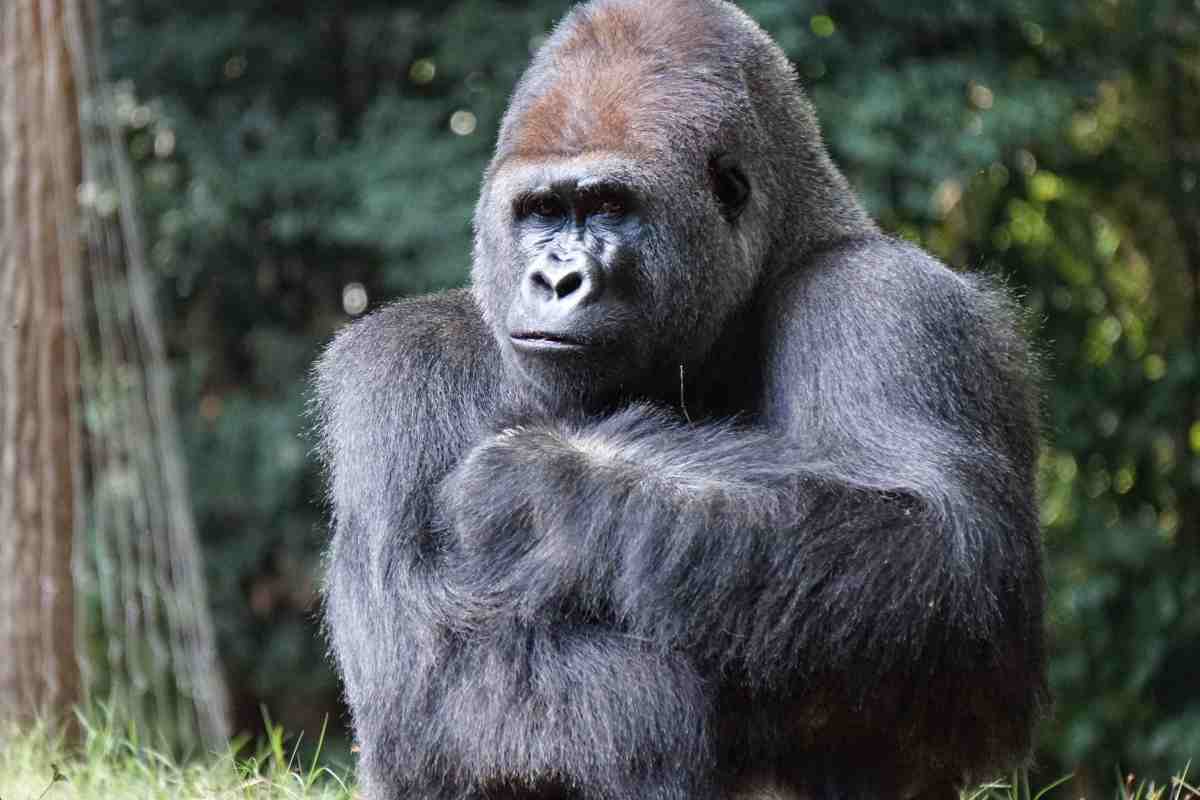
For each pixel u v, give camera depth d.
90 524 25.83
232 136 32.97
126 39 33.00
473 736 10.66
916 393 10.85
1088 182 33.25
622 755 10.41
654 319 11.34
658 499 10.33
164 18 33.44
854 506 10.41
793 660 10.31
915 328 11.02
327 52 33.84
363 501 11.59
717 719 10.73
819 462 10.74
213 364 35.34
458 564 11.06
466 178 30.61
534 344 11.09
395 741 11.10
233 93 33.75
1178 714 30.33
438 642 10.88
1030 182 33.28
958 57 30.62
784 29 28.88
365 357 11.99
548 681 10.51
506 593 10.66
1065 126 31.23
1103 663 30.19
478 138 31.12
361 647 11.47
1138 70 32.69
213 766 14.91
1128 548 30.45
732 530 10.27
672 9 11.80
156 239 34.19
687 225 11.34
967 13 30.22
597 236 11.20
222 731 22.30
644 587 10.27
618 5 11.81
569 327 11.01
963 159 29.09
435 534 11.30
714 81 11.62
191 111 33.59
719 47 11.80
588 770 10.45
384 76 33.94
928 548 10.34
